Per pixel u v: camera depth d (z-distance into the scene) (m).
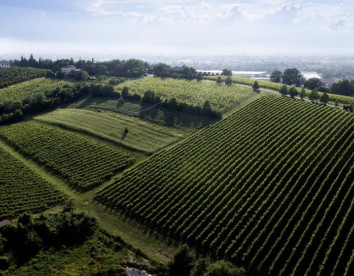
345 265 53.03
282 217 62.38
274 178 72.94
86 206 71.75
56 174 83.50
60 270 52.91
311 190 68.38
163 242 61.19
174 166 82.88
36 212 69.38
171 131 105.38
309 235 58.84
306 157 79.12
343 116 102.31
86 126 109.00
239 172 76.81
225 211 66.12
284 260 55.00
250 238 59.44
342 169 73.50
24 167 85.38
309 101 128.62
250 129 98.88
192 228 63.09
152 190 74.62
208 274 47.19
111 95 140.25
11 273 51.81
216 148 89.69
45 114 124.25
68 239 60.34
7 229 58.44
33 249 56.75
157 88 153.38
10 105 121.62
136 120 114.38
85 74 172.88
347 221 60.62
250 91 147.00
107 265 54.47
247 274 53.59
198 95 141.00
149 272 54.06
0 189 75.38
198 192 71.62
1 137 104.38
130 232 63.84
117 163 86.69
